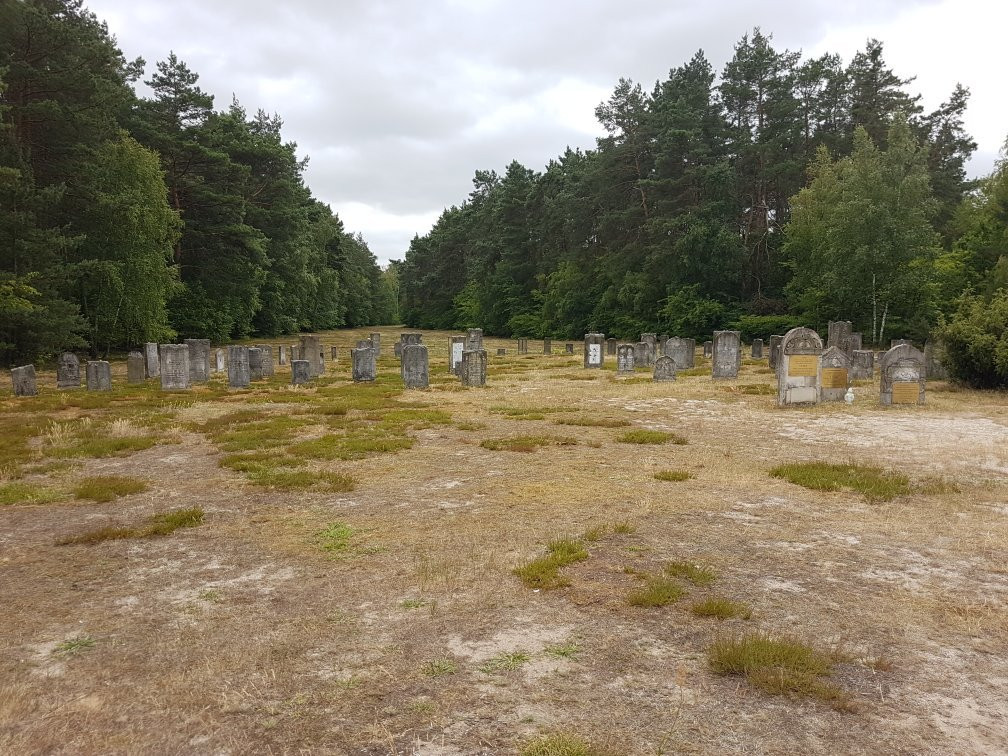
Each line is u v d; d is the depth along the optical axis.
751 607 5.04
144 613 5.04
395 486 9.02
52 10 31.11
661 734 3.42
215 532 7.04
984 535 6.76
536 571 5.69
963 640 4.53
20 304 26.33
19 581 5.73
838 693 3.79
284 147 57.91
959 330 19.00
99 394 20.69
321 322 86.44
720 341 23.78
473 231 94.81
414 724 3.53
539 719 3.56
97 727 3.54
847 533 6.87
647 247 53.88
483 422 14.80
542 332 70.12
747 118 52.59
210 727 3.53
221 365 29.73
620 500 8.16
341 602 5.20
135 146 35.97
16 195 26.97
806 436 12.82
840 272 39.03
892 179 38.19
